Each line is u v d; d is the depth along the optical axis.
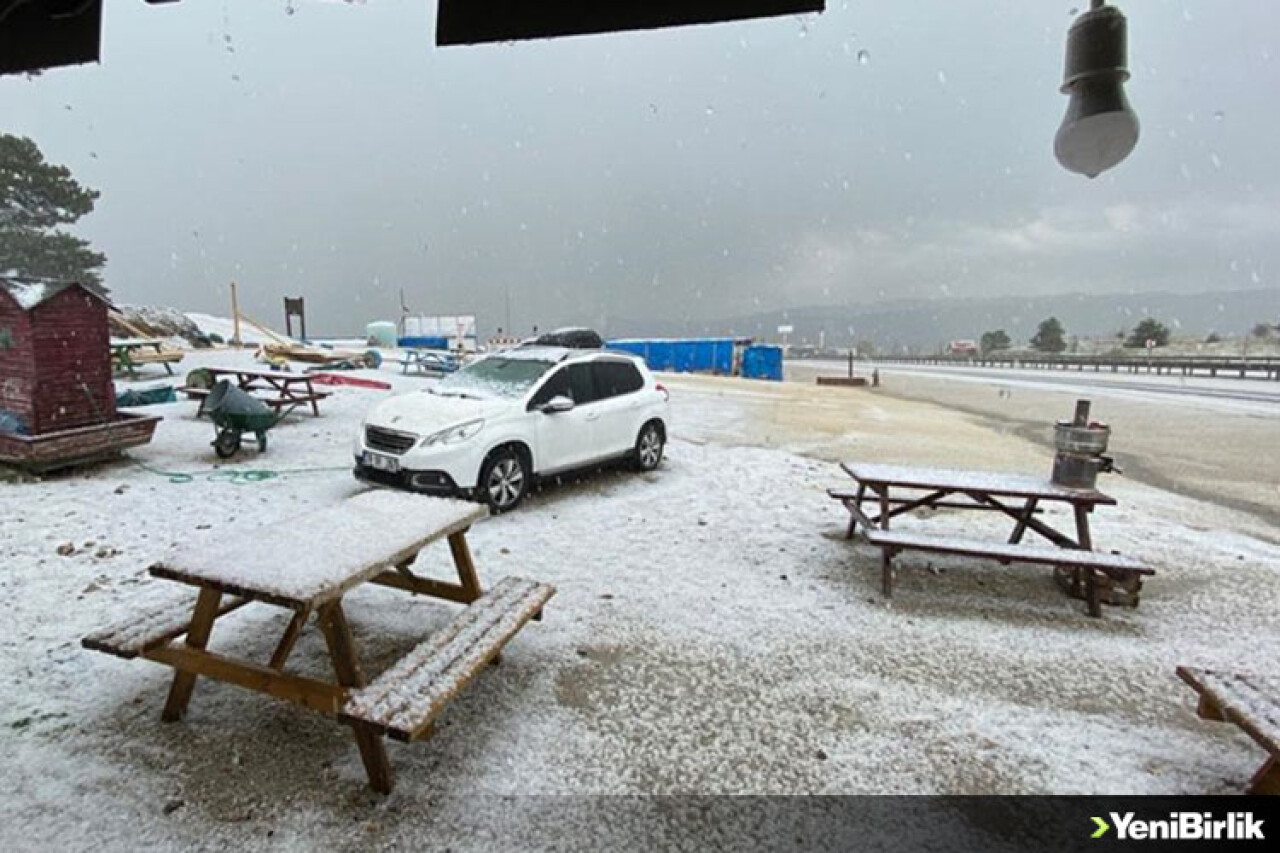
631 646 3.85
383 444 6.23
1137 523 6.99
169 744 2.82
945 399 24.38
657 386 8.76
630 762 2.82
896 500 5.63
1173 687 3.57
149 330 23.34
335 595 2.61
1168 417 17.70
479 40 1.90
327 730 2.95
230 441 8.21
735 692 3.39
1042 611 4.54
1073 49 2.26
